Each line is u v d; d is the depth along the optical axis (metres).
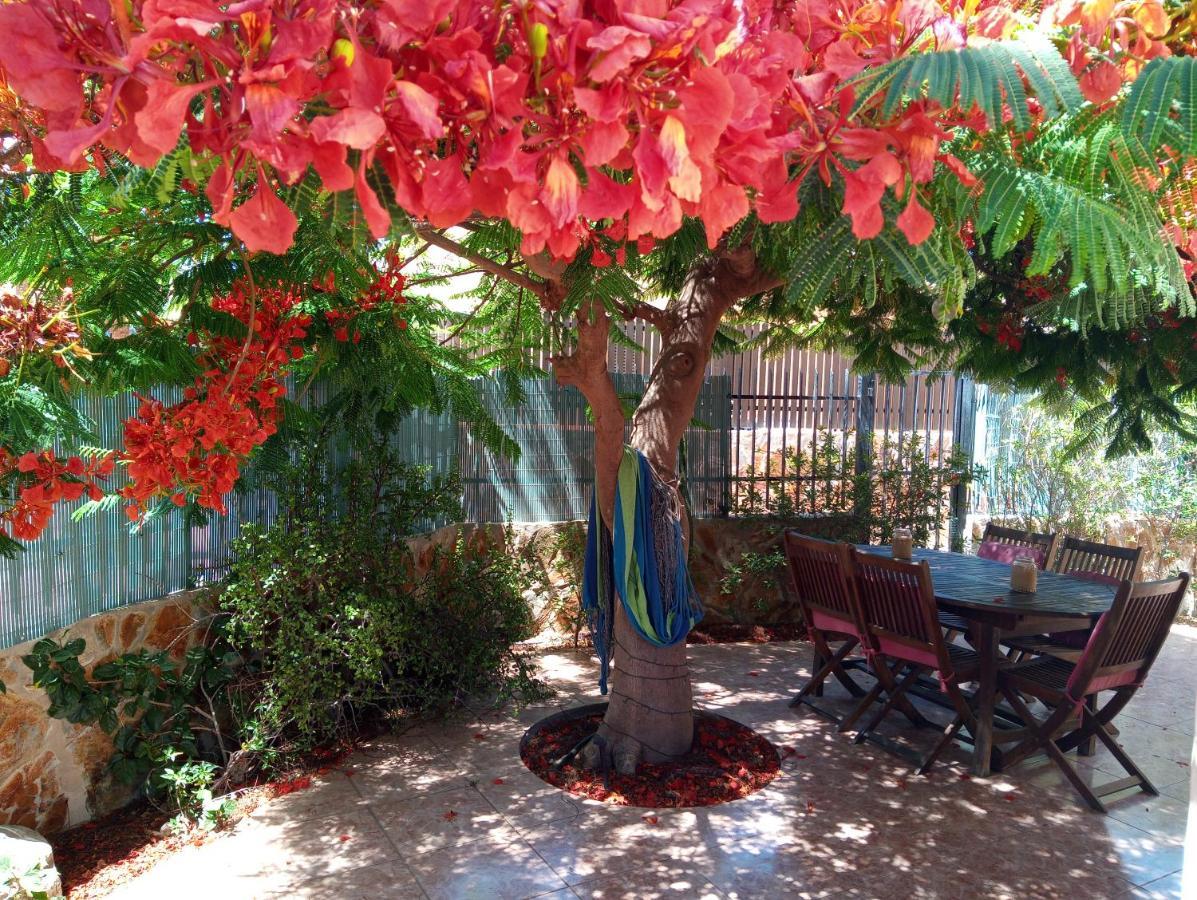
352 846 3.35
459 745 4.38
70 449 2.32
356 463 4.75
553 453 6.52
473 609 4.88
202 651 3.94
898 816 3.67
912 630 4.25
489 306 4.41
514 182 0.66
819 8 0.99
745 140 0.74
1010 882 3.15
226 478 2.26
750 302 4.73
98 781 3.51
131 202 1.99
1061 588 4.47
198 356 2.54
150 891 3.01
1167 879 3.19
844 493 7.32
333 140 0.55
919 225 0.93
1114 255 1.04
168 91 0.54
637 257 2.34
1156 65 0.97
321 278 2.44
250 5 0.53
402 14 0.59
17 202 1.71
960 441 8.31
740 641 6.56
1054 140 1.10
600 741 4.18
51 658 3.18
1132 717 5.06
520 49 0.63
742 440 7.33
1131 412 5.20
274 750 3.89
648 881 3.12
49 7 0.57
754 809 3.71
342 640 4.26
